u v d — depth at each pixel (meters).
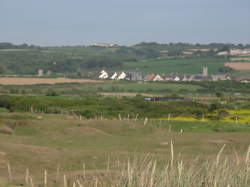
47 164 61.06
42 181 46.50
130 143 84.69
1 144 68.94
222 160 36.94
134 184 30.72
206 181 31.62
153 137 92.81
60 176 47.94
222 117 156.62
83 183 39.66
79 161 63.09
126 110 165.50
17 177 50.50
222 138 90.69
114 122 109.00
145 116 155.25
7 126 101.31
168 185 30.70
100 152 68.75
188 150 74.12
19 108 162.75
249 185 32.00
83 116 148.88
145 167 32.62
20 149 67.56
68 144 85.19
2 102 171.12
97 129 100.44
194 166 34.00
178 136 94.56
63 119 115.44
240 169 33.00
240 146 76.94
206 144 81.44
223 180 31.66
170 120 136.25
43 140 89.38
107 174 35.50
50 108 160.25
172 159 31.80
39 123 103.31
